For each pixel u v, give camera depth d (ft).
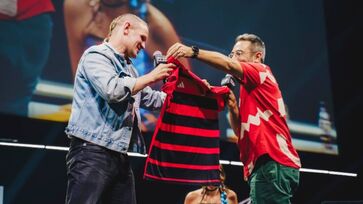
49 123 14.48
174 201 18.03
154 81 7.36
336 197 20.26
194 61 16.71
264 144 7.89
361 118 20.80
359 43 21.11
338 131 20.04
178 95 8.33
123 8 15.97
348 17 21.18
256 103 8.16
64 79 14.79
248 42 8.91
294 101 18.72
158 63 7.88
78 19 15.21
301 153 18.42
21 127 14.14
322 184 20.13
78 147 7.27
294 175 7.98
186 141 8.25
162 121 8.13
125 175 7.66
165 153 8.07
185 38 17.07
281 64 18.78
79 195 7.06
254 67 8.12
